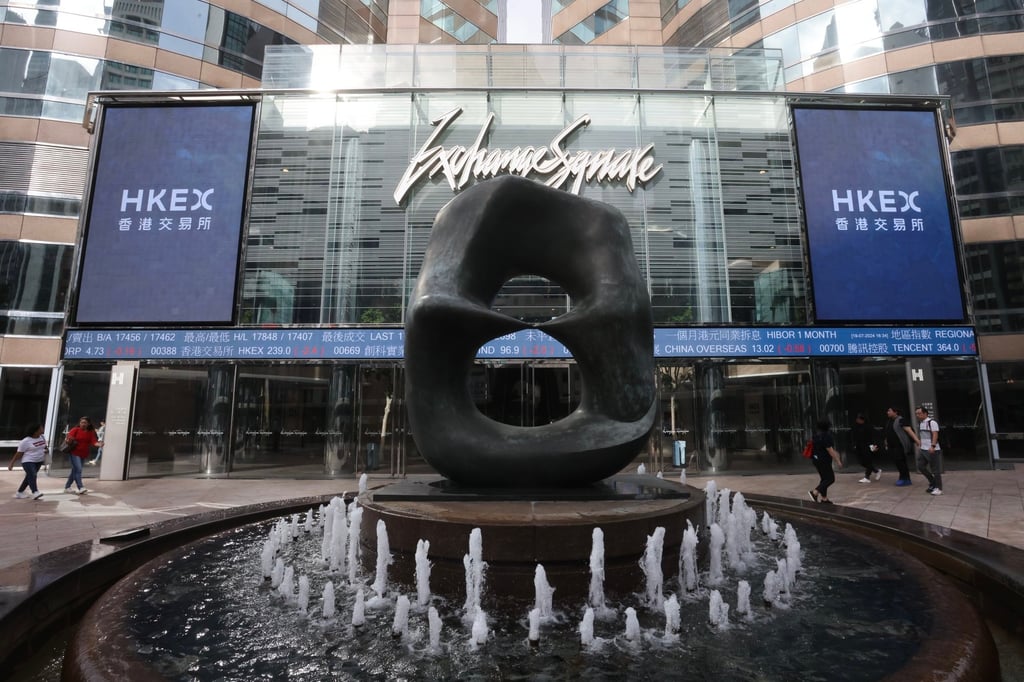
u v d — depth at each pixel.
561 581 3.94
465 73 16.36
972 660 2.79
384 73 16.33
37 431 10.65
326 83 16.22
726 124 16.09
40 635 3.86
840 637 3.28
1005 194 19.17
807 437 14.73
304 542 5.85
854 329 14.79
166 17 21.38
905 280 15.10
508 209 5.42
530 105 16.19
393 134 15.92
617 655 3.16
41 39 19.84
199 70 21.83
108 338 14.38
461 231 5.33
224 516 6.63
